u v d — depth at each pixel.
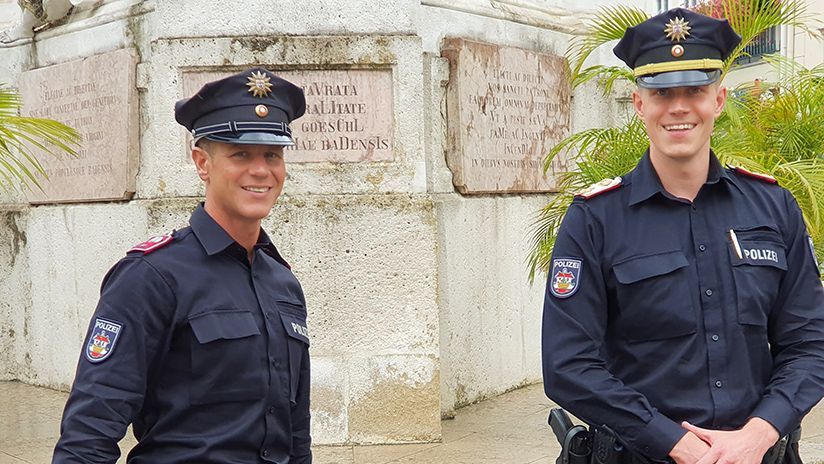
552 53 6.66
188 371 2.18
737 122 5.11
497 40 6.21
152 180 5.29
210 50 4.94
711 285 2.39
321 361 4.93
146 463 2.18
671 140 2.40
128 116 5.53
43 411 5.79
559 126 6.63
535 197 6.45
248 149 2.28
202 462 2.15
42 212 6.34
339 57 4.96
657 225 2.44
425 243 4.97
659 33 2.42
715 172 2.47
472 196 5.86
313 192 5.00
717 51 2.43
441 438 4.99
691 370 2.36
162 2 5.00
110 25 5.78
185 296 2.19
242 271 2.31
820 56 13.16
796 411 2.31
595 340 2.42
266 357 2.27
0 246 6.70
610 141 5.36
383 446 4.92
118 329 2.12
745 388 2.37
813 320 2.41
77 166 6.02
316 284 4.96
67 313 6.19
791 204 2.52
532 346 6.44
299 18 5.00
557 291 2.45
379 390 4.95
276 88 2.33
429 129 5.57
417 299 4.97
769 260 2.40
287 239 4.94
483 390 5.93
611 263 2.44
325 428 4.94
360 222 4.96
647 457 2.38
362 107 5.03
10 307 6.70
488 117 5.94
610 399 2.32
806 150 5.34
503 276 6.11
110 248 5.75
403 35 5.02
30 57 6.50
